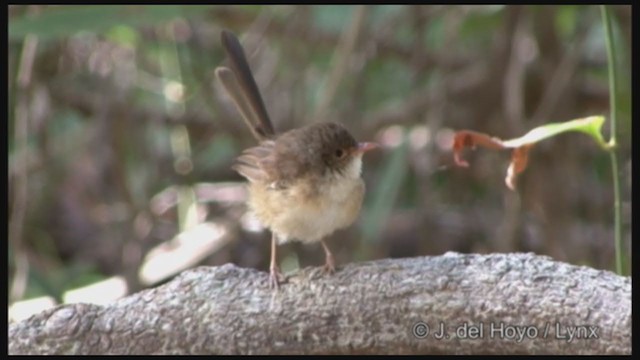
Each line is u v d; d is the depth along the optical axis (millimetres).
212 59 13469
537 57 13047
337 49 12570
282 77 13172
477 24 12602
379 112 12977
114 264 13906
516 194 12133
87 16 9602
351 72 12555
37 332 6871
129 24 9766
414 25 12617
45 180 13469
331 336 6785
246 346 6828
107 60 13484
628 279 6566
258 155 8383
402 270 6773
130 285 12547
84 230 14688
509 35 12477
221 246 13047
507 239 12133
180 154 13742
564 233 12648
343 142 8172
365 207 13070
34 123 12977
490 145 7379
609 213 13336
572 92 12680
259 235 13453
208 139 13930
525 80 13008
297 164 8109
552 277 6594
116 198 13914
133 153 13703
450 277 6680
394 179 11398
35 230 13516
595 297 6480
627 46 12352
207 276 6941
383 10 12945
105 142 13383
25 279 11555
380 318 6715
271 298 6820
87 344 6859
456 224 13555
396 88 13422
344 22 13000
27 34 9484
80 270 12945
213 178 14414
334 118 12820
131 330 6840
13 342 6891
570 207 12789
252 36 13219
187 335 6836
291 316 6773
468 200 13758
